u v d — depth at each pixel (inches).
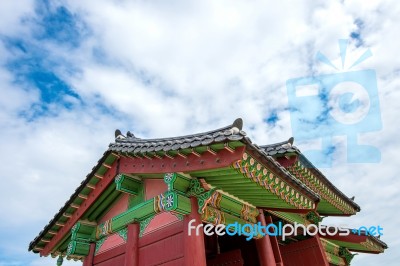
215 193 258.2
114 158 289.7
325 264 403.5
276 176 241.1
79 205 321.1
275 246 330.0
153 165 251.0
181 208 231.9
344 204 487.2
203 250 228.2
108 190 306.7
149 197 278.2
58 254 372.8
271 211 336.2
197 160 217.8
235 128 192.2
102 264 300.0
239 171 210.5
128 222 279.9
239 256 359.9
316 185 414.3
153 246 255.4
